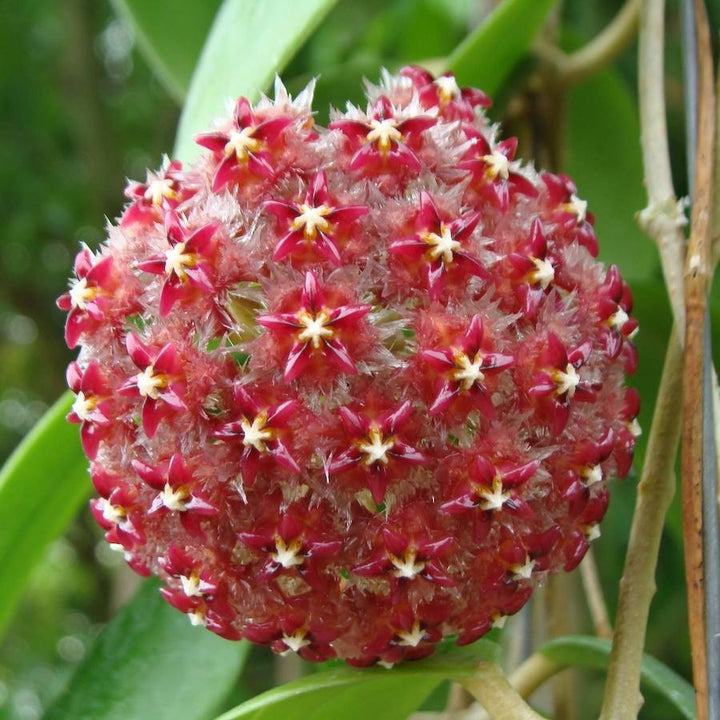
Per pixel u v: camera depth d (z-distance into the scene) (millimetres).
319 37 324
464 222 166
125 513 175
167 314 167
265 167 168
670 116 334
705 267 177
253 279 167
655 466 180
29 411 831
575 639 204
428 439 166
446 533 167
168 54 262
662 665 203
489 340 165
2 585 232
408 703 188
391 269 166
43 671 734
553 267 173
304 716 186
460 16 279
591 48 236
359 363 163
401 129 170
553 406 167
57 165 623
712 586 163
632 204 267
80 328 174
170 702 215
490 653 183
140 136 643
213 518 170
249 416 164
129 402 173
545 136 238
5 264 674
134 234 175
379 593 171
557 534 171
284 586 172
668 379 182
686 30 191
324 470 164
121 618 221
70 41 588
